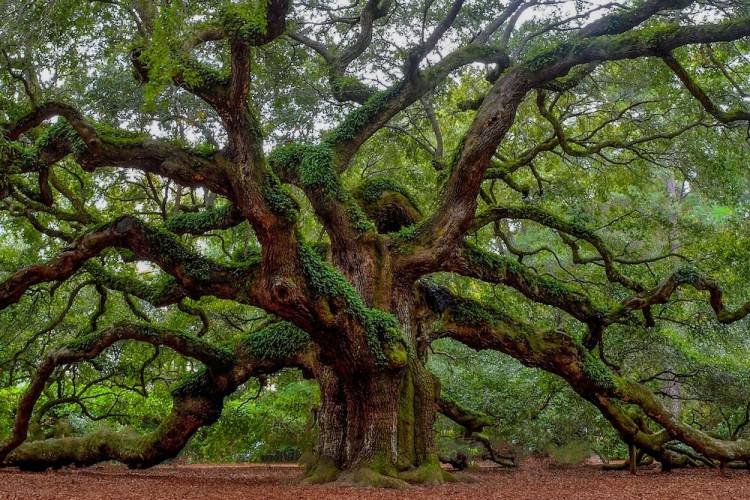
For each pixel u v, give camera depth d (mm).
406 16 20797
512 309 24406
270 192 12008
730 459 16734
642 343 22797
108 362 23766
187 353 15859
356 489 12344
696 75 20109
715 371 22547
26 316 22391
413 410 14398
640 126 21891
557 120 20297
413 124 23312
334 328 12859
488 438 23078
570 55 14531
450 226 15250
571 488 13211
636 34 14656
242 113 11836
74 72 18578
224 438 29281
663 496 11383
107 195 22984
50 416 25562
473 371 25844
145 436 16891
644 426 18516
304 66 20859
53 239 24016
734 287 21953
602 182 23828
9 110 15039
